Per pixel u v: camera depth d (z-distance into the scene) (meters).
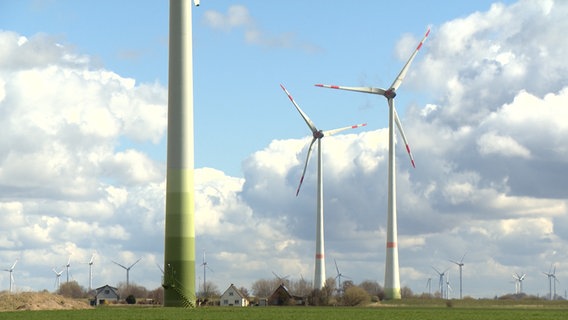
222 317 86.12
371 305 158.00
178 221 110.25
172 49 113.00
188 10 114.00
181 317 85.88
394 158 175.88
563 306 143.12
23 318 84.81
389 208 176.62
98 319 82.69
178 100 112.00
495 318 89.31
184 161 111.25
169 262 110.12
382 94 174.50
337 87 173.50
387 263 176.62
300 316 91.88
